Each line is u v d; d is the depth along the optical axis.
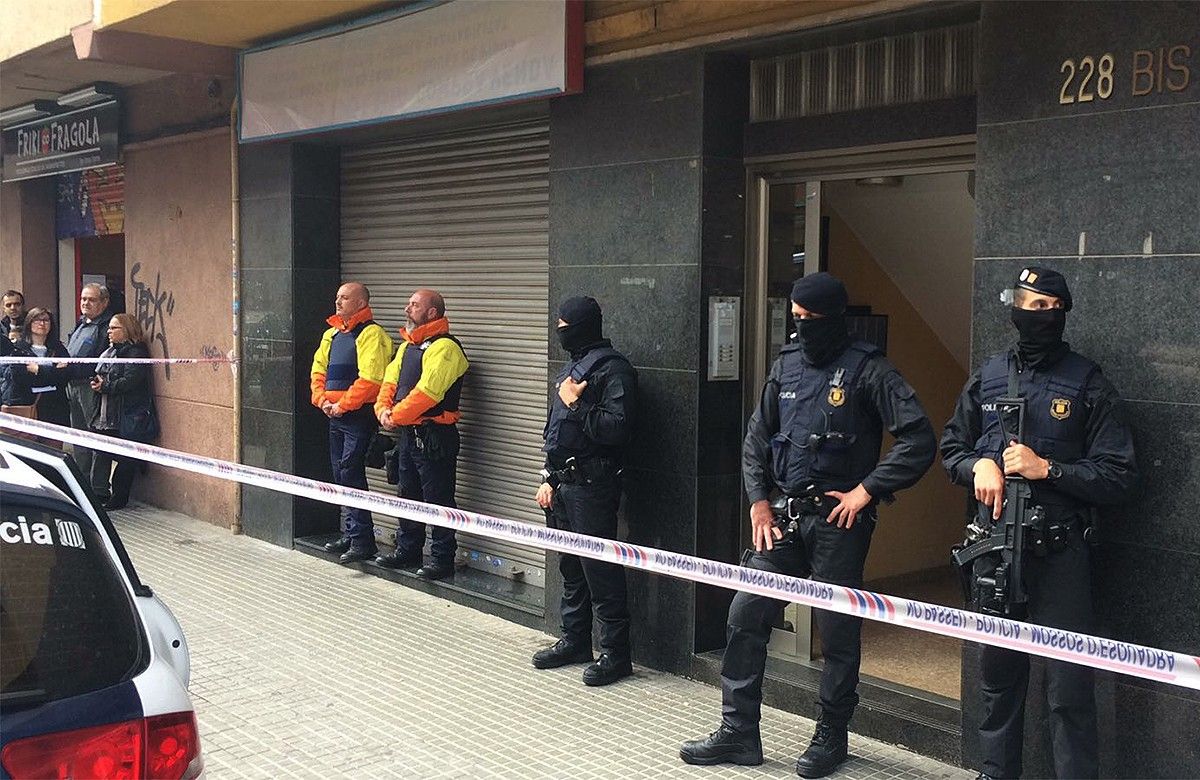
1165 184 3.91
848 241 6.00
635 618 5.87
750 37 5.20
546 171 6.77
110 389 9.56
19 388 9.48
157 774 2.56
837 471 4.41
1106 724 4.08
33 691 2.46
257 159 8.45
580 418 5.46
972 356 4.44
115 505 9.84
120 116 10.15
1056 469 3.72
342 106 7.36
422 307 6.97
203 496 9.37
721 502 5.66
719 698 5.39
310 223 8.27
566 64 5.88
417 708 5.22
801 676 5.31
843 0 4.79
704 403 5.56
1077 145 4.12
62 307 12.29
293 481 6.06
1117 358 4.04
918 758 4.67
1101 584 4.09
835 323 4.46
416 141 7.70
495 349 7.21
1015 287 3.93
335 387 7.59
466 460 7.43
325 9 7.12
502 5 6.20
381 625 6.53
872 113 5.12
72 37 8.09
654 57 5.64
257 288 8.55
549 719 5.10
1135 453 3.84
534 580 7.04
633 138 5.77
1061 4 4.15
